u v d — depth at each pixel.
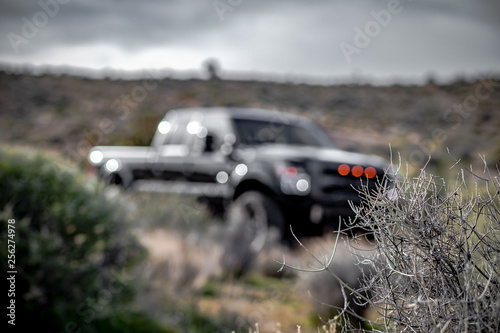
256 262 8.46
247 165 9.88
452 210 2.66
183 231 9.30
